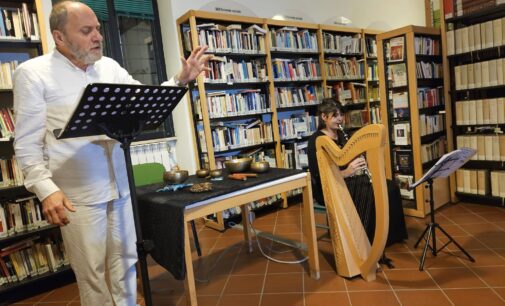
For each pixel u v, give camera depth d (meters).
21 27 2.49
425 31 3.46
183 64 1.67
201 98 3.54
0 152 2.68
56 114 1.55
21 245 2.56
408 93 3.33
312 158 2.72
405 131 3.43
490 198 3.52
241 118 4.23
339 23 5.31
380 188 2.10
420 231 3.09
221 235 3.50
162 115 1.53
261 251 2.97
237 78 3.85
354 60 5.12
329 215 2.44
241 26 4.01
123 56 3.82
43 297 2.54
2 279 2.46
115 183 1.73
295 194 4.45
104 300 1.74
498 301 1.96
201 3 3.94
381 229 2.13
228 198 1.93
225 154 4.08
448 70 3.64
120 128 1.38
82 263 1.68
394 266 2.48
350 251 2.37
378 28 5.84
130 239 1.86
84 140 1.61
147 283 1.48
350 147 2.17
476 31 3.39
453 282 2.20
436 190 3.57
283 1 4.66
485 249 2.62
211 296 2.32
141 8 3.87
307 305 2.10
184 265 1.73
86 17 1.41
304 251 2.91
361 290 2.21
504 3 3.14
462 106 3.60
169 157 3.97
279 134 4.24
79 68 1.62
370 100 5.33
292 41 4.32
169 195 1.97
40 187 1.42
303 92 4.51
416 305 1.99
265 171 2.31
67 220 1.44
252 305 2.16
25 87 1.46
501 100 3.33
